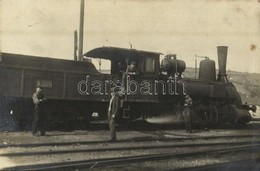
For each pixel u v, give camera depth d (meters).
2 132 12.44
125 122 16.02
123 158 8.44
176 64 16.75
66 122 14.66
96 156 8.85
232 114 18.39
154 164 8.16
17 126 13.34
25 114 13.27
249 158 8.84
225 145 11.27
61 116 14.12
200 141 12.14
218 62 19.28
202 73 18.84
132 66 14.76
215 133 15.26
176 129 16.19
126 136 12.72
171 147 10.56
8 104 13.01
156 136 13.09
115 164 7.96
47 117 13.53
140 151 9.76
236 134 14.88
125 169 7.61
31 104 13.34
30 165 7.32
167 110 16.66
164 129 15.90
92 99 14.38
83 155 8.87
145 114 16.02
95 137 12.15
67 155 8.76
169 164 8.20
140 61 15.50
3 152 8.59
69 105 14.27
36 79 13.27
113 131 11.38
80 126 14.98
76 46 17.38
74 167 7.45
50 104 13.77
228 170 7.80
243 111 18.72
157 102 15.80
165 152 9.75
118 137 12.36
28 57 13.24
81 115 14.62
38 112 11.90
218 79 19.33
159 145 10.70
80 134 12.77
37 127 12.88
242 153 9.61
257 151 9.77
